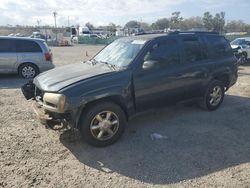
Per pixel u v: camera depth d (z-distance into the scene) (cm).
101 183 386
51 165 432
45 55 1202
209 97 670
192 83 614
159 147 491
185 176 402
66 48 3934
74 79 477
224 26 8856
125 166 429
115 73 498
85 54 2689
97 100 479
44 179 395
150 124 595
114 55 579
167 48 573
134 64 520
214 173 409
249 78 1182
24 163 437
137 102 525
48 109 459
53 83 473
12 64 1163
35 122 612
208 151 477
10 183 385
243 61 1688
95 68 532
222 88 695
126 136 535
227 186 379
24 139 523
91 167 427
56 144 502
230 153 470
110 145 497
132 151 476
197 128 577
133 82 512
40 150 479
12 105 749
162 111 673
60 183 386
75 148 486
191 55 616
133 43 575
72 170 418
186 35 619
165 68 561
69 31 8800
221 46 698
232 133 555
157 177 399
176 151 477
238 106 735
